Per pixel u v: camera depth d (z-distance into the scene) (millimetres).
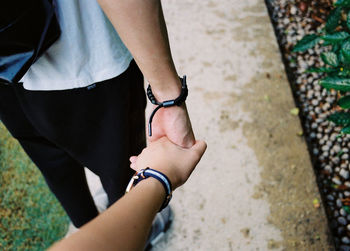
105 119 960
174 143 799
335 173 1988
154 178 620
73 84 836
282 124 2006
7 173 1898
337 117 1557
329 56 1675
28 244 1700
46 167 1194
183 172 741
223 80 2186
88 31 765
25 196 1827
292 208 1719
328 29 1891
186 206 1726
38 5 646
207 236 1648
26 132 1036
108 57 825
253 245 1621
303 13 2721
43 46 700
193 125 1996
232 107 2066
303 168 1845
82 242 394
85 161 1125
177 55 2311
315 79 2387
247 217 1693
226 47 2352
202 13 2553
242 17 2527
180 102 767
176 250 1620
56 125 940
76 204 1402
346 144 2074
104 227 425
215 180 1800
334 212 1853
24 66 704
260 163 1857
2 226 1743
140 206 501
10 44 658
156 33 654
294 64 2475
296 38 2602
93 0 722
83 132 985
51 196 1824
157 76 727
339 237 1777
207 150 1898
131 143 1147
